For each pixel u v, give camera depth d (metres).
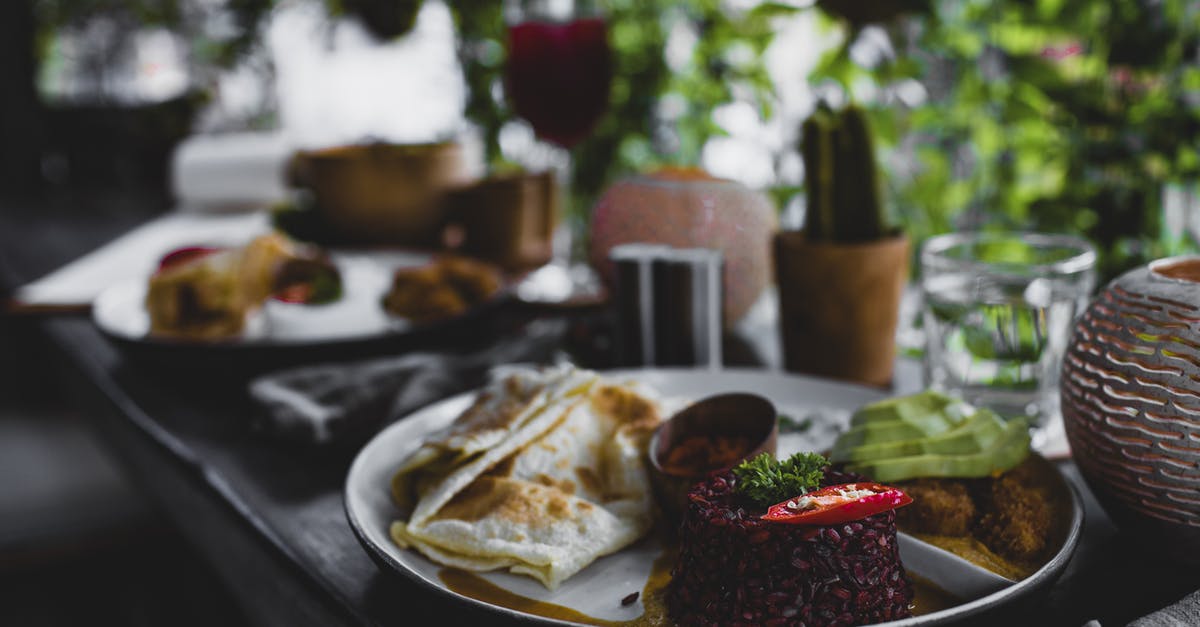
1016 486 0.85
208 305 1.12
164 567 1.45
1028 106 1.25
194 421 1.05
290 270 1.21
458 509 0.87
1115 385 0.81
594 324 1.17
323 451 0.99
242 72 2.21
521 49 1.28
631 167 1.51
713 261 1.04
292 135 2.24
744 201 1.13
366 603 0.83
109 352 1.19
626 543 0.85
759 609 0.78
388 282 1.28
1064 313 0.95
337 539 0.89
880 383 1.06
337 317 1.19
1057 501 0.84
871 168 1.03
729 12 1.38
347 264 1.34
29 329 1.42
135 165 2.24
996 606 0.77
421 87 1.74
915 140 1.40
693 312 1.04
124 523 1.35
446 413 0.97
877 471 0.85
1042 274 0.94
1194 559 0.82
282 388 1.02
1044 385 0.95
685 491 0.85
